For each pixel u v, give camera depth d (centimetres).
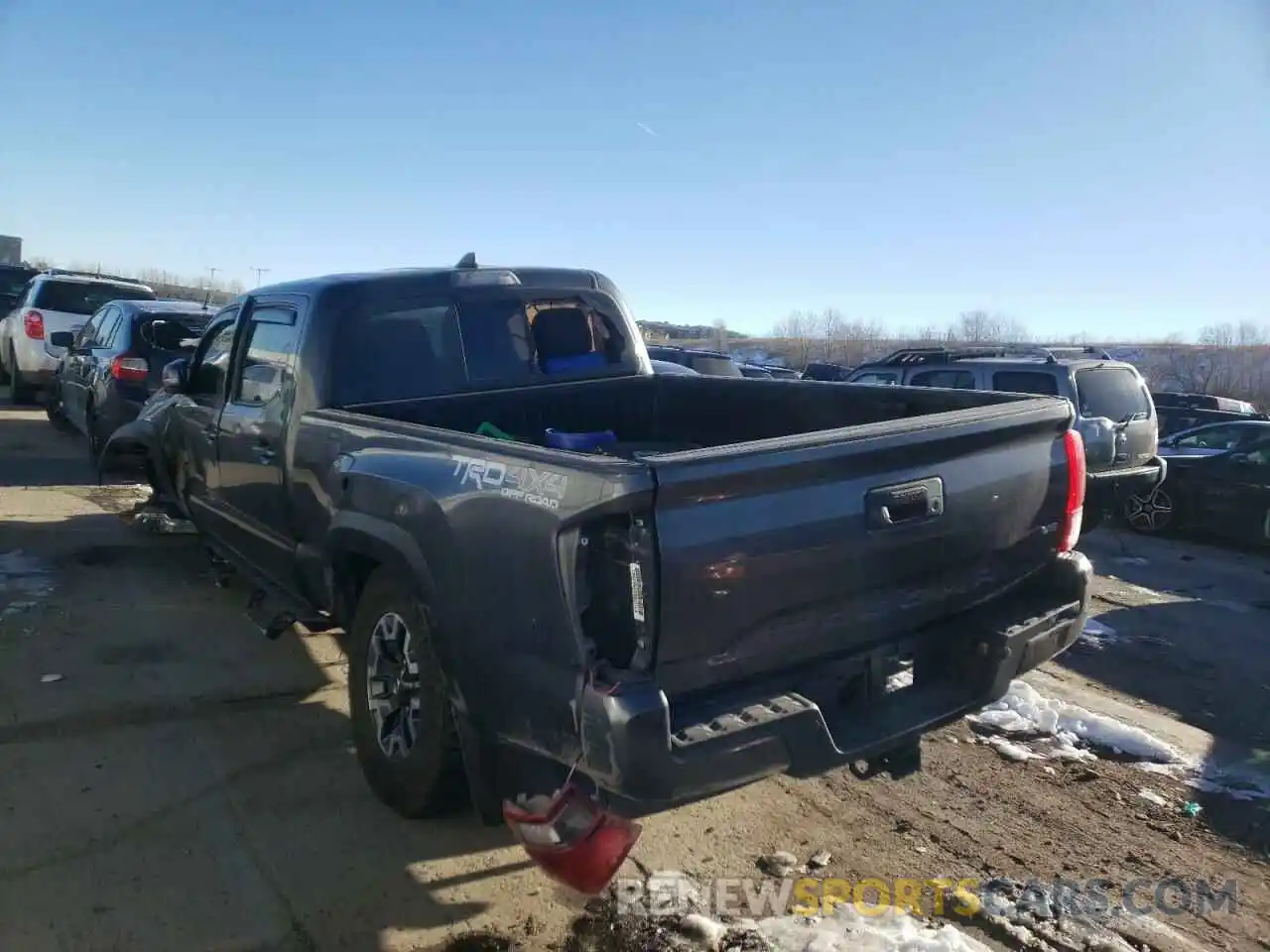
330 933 316
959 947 312
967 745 477
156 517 793
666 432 558
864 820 400
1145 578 896
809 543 290
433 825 382
